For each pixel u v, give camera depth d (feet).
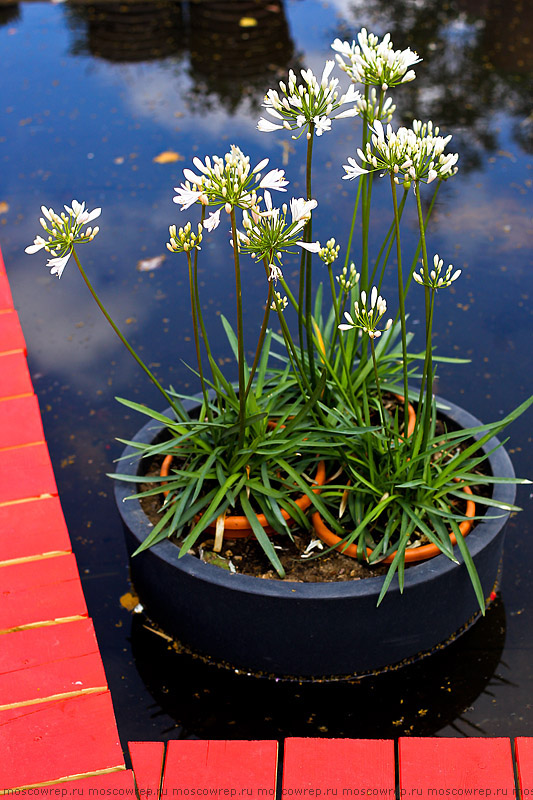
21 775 5.73
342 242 13.48
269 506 7.54
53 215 6.28
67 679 6.34
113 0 23.35
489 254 13.15
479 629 7.93
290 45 20.11
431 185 14.90
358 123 16.97
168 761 5.82
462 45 19.76
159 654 7.84
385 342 8.47
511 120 16.70
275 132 16.60
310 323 7.57
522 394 10.63
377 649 7.27
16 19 22.72
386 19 21.29
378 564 7.38
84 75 19.43
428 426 7.24
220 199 6.11
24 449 8.53
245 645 7.29
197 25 21.59
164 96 18.21
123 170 15.66
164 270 13.26
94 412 10.78
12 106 18.28
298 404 8.31
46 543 7.47
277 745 5.90
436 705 7.27
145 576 7.62
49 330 12.20
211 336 11.87
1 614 6.84
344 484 8.14
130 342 11.85
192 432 7.46
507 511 7.56
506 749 5.82
